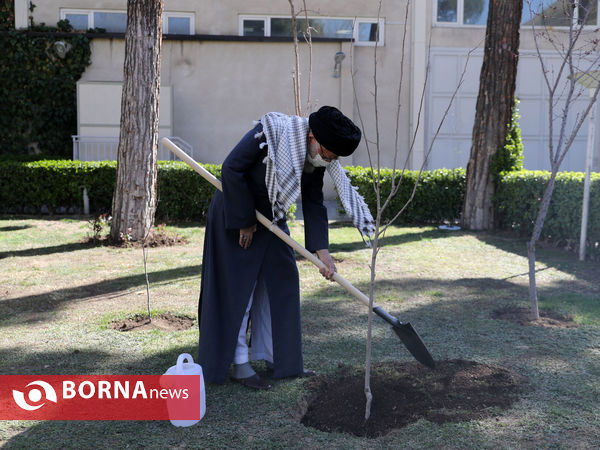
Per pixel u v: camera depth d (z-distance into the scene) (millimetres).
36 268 5980
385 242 7742
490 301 4758
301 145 2701
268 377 3145
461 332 3906
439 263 6398
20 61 12625
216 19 13211
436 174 9406
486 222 9000
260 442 2432
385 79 13234
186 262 6371
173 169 9477
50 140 12789
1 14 12969
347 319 4227
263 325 3189
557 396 2863
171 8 13078
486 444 2396
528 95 13492
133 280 5492
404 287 5266
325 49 12812
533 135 13625
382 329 3988
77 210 10391
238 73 12859
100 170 10062
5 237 7828
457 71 13406
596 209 6559
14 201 10117
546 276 5758
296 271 3074
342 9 13258
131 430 2539
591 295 4969
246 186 2787
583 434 2488
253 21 13336
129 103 7316
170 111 12211
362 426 2562
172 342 3701
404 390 2912
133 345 3645
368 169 9594
